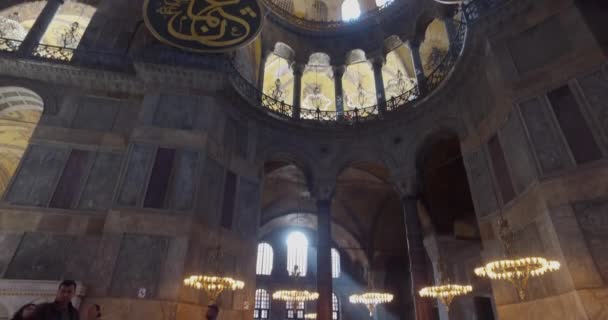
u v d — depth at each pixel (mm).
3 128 15898
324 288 12289
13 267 9523
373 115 14797
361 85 20719
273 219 21469
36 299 8461
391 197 19594
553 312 7395
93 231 10320
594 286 6703
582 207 7371
